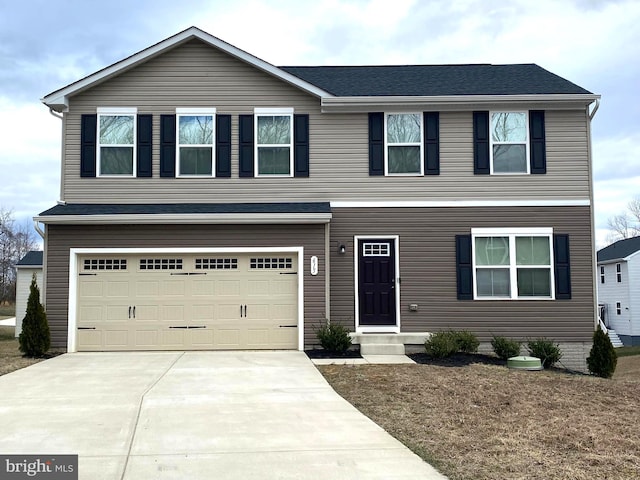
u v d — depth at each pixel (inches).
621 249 1380.4
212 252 538.6
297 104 575.5
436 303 559.5
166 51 574.2
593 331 558.3
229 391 369.4
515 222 566.3
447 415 321.4
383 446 258.8
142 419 299.6
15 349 579.5
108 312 535.2
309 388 380.5
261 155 572.4
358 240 565.0
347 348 525.0
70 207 548.1
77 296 534.3
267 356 505.0
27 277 954.7
